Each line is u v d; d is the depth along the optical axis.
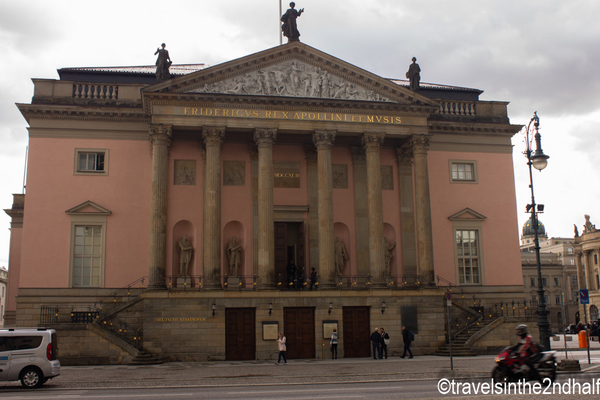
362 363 35.69
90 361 36.59
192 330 39.09
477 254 49.75
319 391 21.77
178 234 45.22
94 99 45.66
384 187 48.44
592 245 116.12
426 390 21.38
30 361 24.97
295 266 45.00
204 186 45.72
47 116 45.00
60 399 20.03
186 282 44.16
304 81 44.03
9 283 54.34
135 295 43.38
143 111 45.47
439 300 42.53
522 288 49.91
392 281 46.25
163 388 24.06
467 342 40.84
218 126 42.12
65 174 44.72
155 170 41.28
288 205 46.66
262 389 23.05
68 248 43.78
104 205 44.75
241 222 45.88
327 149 43.38
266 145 42.59
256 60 43.31
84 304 43.22
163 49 43.41
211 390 22.97
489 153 51.53
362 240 47.12
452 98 53.97
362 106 44.16
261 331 39.84
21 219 55.75
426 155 45.00
